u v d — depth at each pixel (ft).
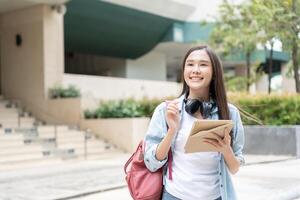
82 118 63.41
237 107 11.42
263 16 63.26
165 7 90.94
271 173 38.88
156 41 99.66
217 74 10.56
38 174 40.78
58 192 30.60
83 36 86.99
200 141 9.57
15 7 69.31
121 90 80.07
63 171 42.70
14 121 62.95
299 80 67.21
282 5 63.93
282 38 64.13
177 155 10.34
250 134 55.62
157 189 10.32
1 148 50.47
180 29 98.94
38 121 66.39
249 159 49.93
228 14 75.72
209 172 10.23
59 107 65.51
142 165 10.53
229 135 9.82
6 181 36.52
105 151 57.88
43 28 67.46
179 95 11.12
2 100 70.18
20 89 70.08
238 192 29.68
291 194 29.66
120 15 86.28
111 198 28.55
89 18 82.69
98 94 75.46
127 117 61.87
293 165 45.09
